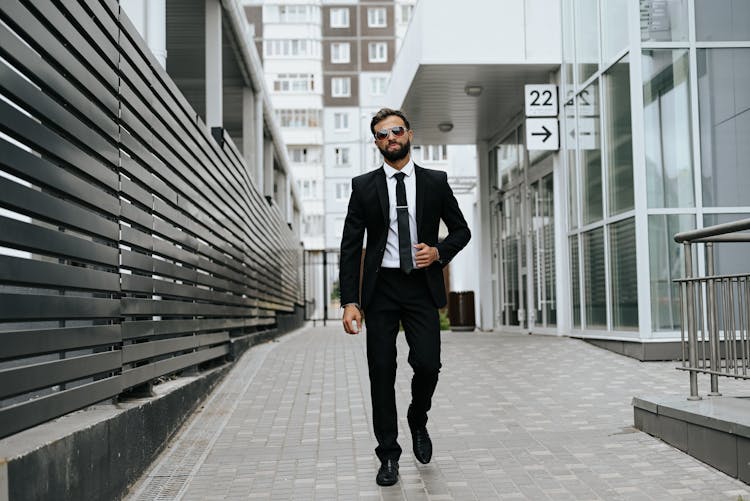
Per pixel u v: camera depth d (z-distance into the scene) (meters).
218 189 8.05
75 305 3.32
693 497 3.67
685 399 4.97
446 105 14.33
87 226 3.56
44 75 3.10
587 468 4.28
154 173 5.17
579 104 11.04
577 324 11.15
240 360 9.23
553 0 11.90
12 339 2.64
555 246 12.12
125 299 4.20
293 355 9.73
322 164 52.09
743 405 4.59
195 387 6.18
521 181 14.49
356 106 53.06
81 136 3.56
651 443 4.77
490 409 6.10
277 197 23.14
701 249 8.92
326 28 53.38
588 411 5.90
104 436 3.54
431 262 3.87
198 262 6.73
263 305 13.05
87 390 3.47
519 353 9.45
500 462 4.48
